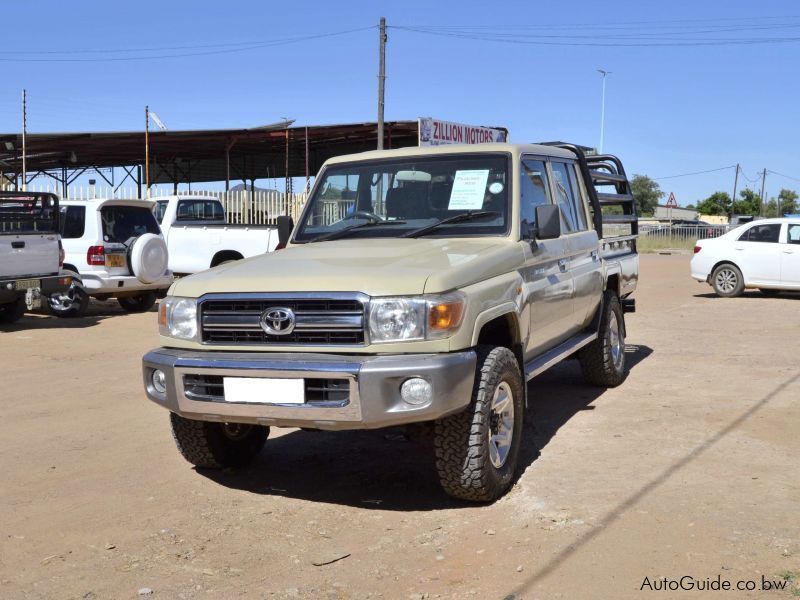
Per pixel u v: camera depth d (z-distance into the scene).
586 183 7.36
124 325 12.59
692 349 10.09
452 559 4.00
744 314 13.91
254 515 4.70
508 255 5.20
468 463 4.55
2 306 12.37
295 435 6.45
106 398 7.59
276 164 37.09
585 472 5.23
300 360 4.39
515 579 3.75
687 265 28.44
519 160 5.75
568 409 6.98
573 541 4.13
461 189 5.70
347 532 4.42
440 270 4.53
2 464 5.64
